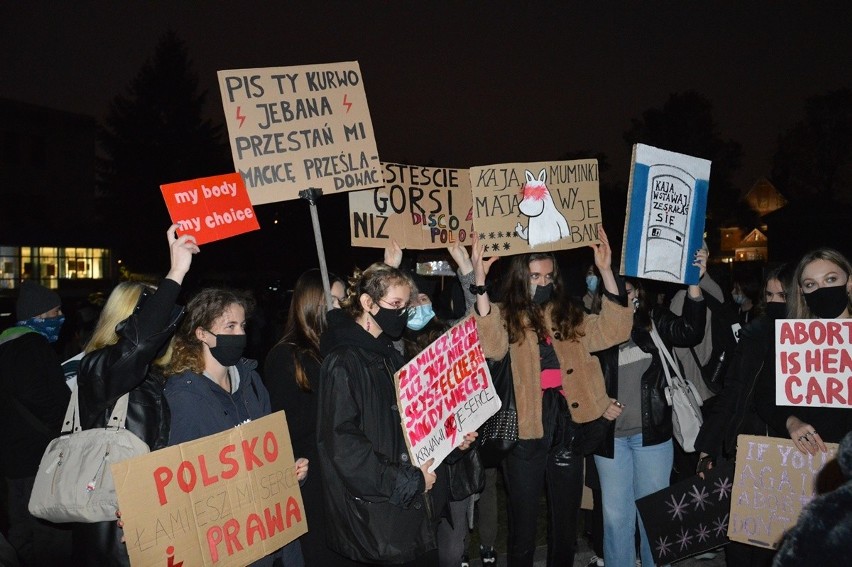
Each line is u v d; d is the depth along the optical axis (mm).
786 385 4016
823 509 1752
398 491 3324
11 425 4840
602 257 4770
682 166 5180
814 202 41938
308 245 44938
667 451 4922
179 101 54125
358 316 3656
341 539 3502
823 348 3961
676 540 4777
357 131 4902
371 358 3531
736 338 6098
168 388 3418
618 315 4625
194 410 3385
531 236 5102
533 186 5137
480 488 4039
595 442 4680
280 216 44750
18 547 4969
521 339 4539
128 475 2971
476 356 3945
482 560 5609
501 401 4477
